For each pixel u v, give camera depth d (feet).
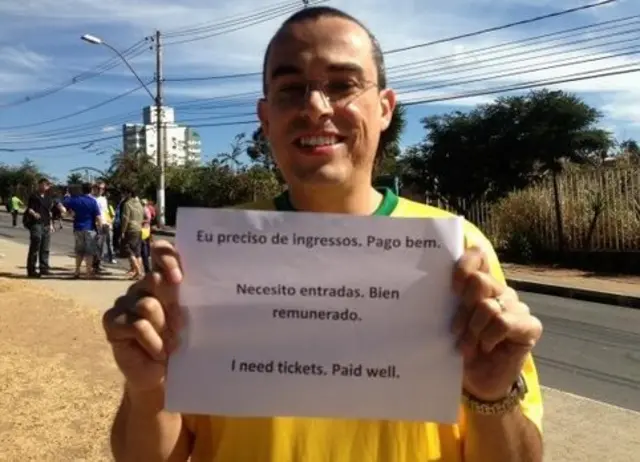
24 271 45.62
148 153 144.66
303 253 4.78
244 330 4.78
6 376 19.48
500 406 4.68
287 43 5.15
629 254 50.37
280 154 5.32
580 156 105.09
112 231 54.65
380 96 5.47
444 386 4.72
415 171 112.78
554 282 44.52
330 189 5.28
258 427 5.03
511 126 106.01
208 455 5.28
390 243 4.74
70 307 30.89
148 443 5.07
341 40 5.11
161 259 4.68
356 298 4.76
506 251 58.29
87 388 18.61
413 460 4.99
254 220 4.78
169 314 4.74
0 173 241.55
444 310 4.71
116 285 39.19
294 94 5.16
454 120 110.52
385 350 4.75
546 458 14.52
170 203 128.06
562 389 19.95
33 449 14.32
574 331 29.37
